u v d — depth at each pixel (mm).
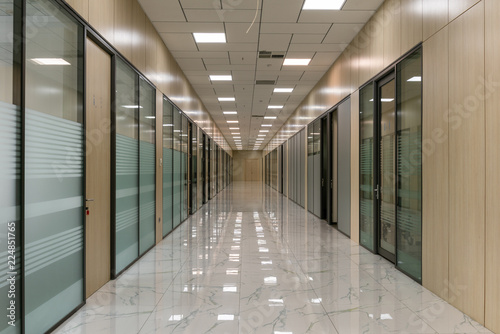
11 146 2121
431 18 3453
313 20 5328
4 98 2061
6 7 2076
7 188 2084
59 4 2648
